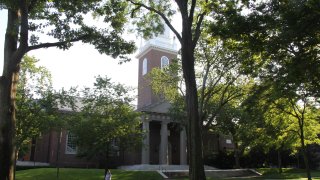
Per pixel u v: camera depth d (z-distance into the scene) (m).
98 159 43.53
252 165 52.59
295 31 12.91
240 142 44.22
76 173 29.83
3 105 13.94
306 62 14.22
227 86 28.67
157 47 59.00
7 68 14.43
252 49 14.48
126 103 28.08
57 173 27.81
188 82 17.09
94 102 27.75
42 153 46.41
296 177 33.53
